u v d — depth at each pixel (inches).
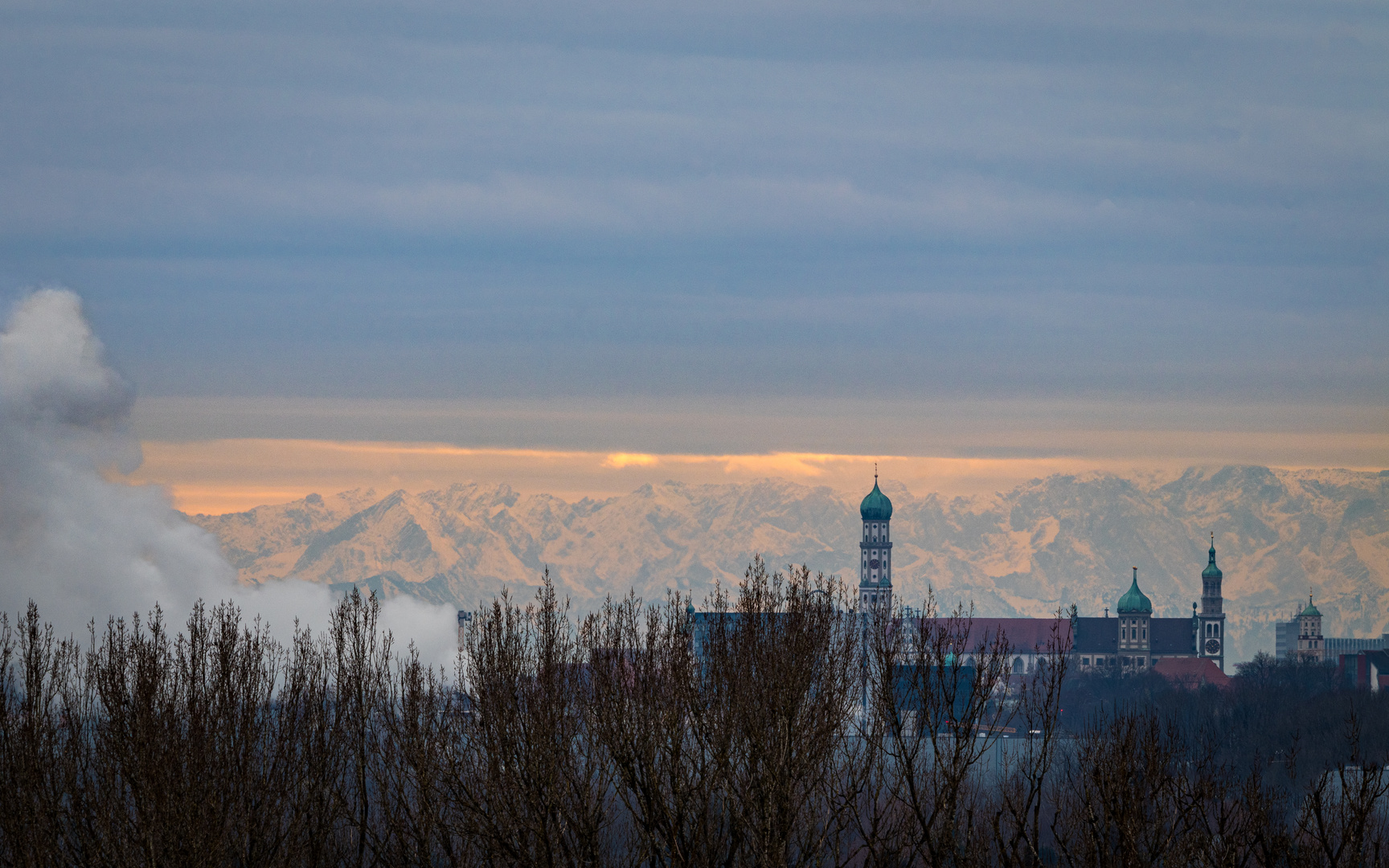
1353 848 6889.8
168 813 6407.5
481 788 6963.6
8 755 6624.0
